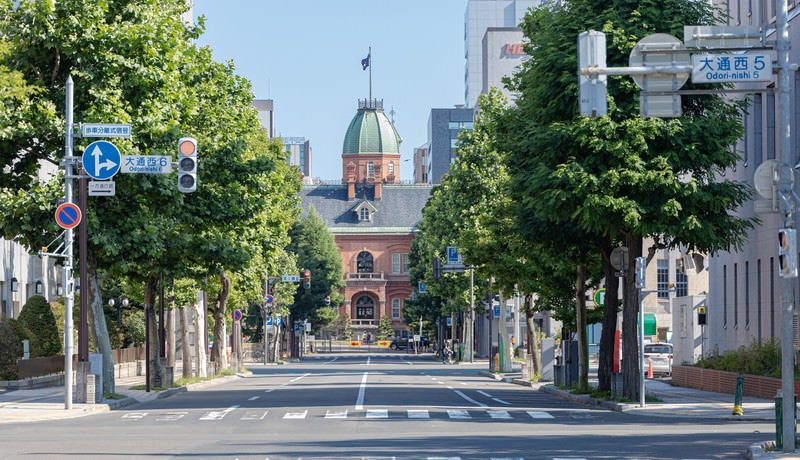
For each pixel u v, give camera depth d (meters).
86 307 36.19
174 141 39.69
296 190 86.56
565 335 52.22
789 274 19.69
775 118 45.47
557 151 35.47
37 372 51.22
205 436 23.81
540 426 26.78
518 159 40.62
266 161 44.03
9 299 60.94
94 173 34.34
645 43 21.98
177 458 18.73
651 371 61.47
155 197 39.81
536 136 35.59
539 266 48.28
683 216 34.91
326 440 22.56
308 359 135.12
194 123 47.97
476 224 75.56
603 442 21.92
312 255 140.25
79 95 38.53
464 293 98.94
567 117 36.25
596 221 34.53
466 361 103.44
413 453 19.66
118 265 39.31
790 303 19.77
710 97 36.28
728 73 21.48
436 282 101.12
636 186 34.56
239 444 21.62
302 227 141.38
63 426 27.56
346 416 30.27
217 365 70.19
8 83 32.16
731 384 41.81
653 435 23.75
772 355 41.16
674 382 51.81
